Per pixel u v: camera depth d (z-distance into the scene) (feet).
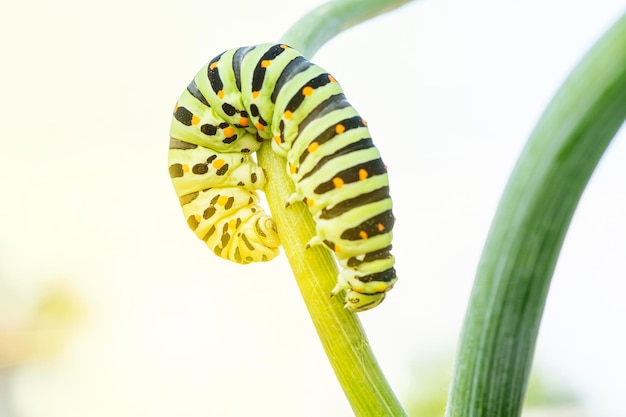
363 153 0.47
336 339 0.47
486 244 0.42
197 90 0.50
